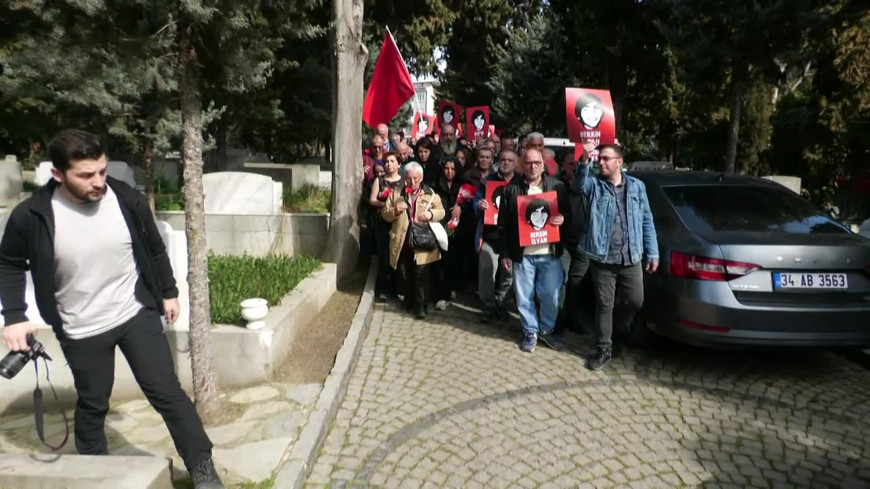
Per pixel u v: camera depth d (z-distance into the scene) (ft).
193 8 10.02
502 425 12.78
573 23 70.18
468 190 21.33
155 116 29.09
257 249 25.53
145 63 11.81
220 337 13.97
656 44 62.49
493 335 18.48
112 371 9.37
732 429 12.71
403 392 14.30
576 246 17.69
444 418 13.05
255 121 47.34
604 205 15.21
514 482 10.69
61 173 8.11
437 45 61.72
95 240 8.70
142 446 11.46
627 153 81.05
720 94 50.90
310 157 71.41
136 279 9.36
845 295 14.07
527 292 17.04
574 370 15.79
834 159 45.96
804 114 47.75
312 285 19.38
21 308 8.54
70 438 12.14
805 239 14.42
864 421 13.04
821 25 35.19
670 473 11.05
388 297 21.93
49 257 8.44
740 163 54.70
